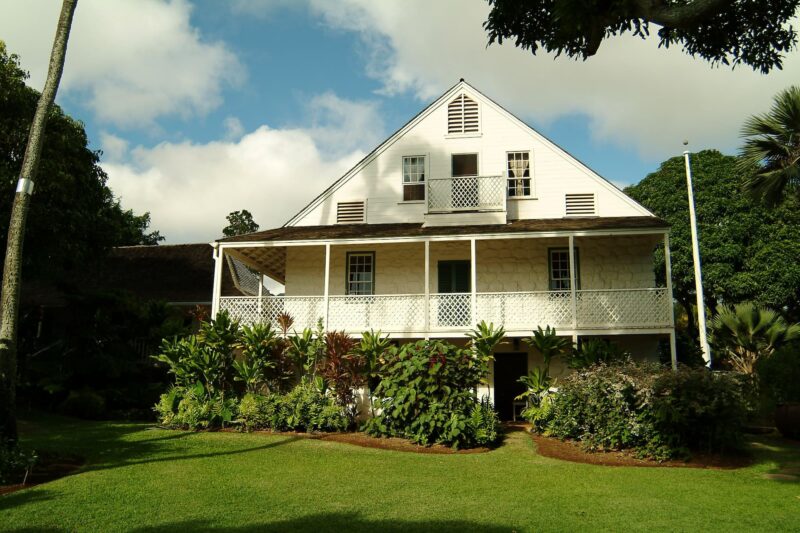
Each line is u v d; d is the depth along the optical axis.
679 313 35.03
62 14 12.05
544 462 11.66
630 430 12.28
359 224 19.97
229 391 16.23
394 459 11.80
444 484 9.62
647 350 18.31
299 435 14.31
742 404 12.12
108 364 18.39
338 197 20.36
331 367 15.41
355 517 7.59
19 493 8.62
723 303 29.09
